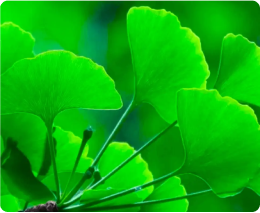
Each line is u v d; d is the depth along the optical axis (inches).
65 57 24.5
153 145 50.0
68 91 25.0
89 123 51.5
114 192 25.4
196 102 24.8
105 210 25.7
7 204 27.6
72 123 50.6
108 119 52.2
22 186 25.6
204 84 25.8
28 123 26.1
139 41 25.7
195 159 25.3
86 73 24.7
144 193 27.3
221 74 26.2
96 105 25.2
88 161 27.1
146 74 25.9
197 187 44.3
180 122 25.1
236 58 26.1
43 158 26.5
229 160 25.0
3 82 24.5
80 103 25.2
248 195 45.9
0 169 25.7
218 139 25.0
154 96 26.0
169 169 48.8
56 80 24.8
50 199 25.6
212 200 44.7
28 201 25.5
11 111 25.1
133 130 51.8
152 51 25.7
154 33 25.7
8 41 26.0
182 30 25.6
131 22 25.6
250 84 26.1
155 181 25.5
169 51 25.7
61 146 26.8
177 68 25.7
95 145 51.6
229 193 25.2
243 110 24.7
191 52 25.7
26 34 26.2
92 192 25.2
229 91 26.2
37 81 24.7
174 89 25.8
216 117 24.8
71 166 27.1
